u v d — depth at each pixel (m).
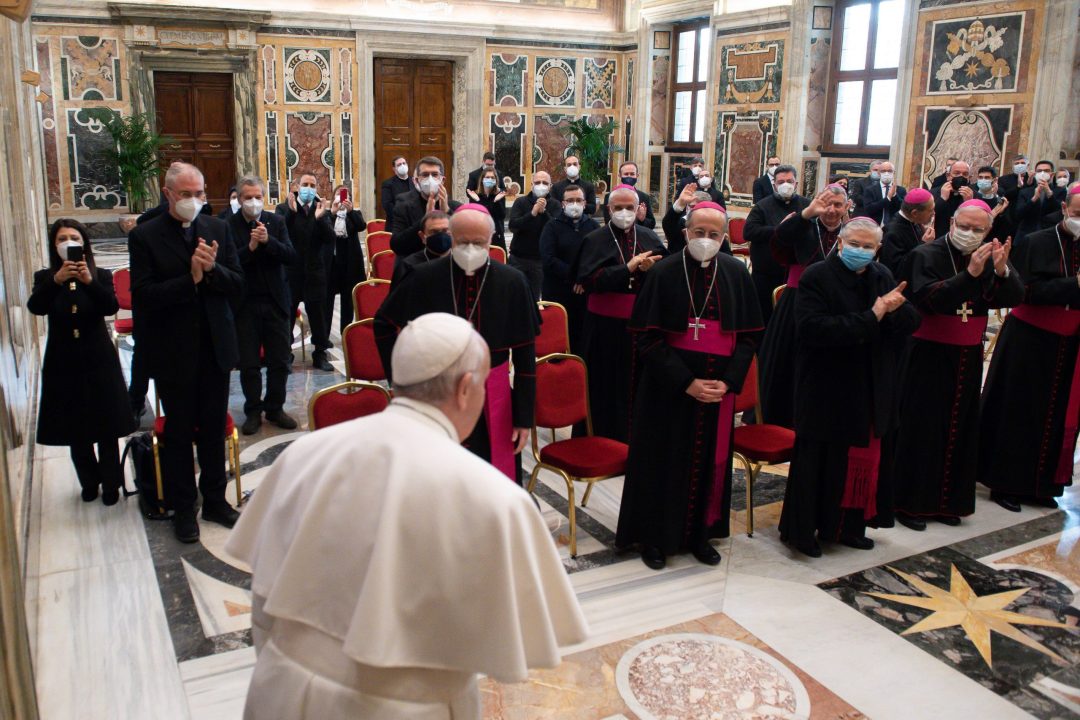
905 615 3.46
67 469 4.79
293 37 13.88
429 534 1.50
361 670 1.52
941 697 2.94
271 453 5.05
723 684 2.98
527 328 3.56
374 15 14.34
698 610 3.46
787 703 2.89
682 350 3.66
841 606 3.52
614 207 5.02
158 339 3.78
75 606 3.40
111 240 13.07
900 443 4.28
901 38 11.02
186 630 3.25
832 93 12.66
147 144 12.73
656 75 15.77
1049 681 3.05
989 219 4.05
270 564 1.63
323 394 3.67
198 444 4.03
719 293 3.65
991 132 10.08
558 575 1.63
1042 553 4.04
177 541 3.94
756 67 13.32
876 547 4.07
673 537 3.77
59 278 3.84
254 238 4.95
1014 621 3.44
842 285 3.73
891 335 3.74
